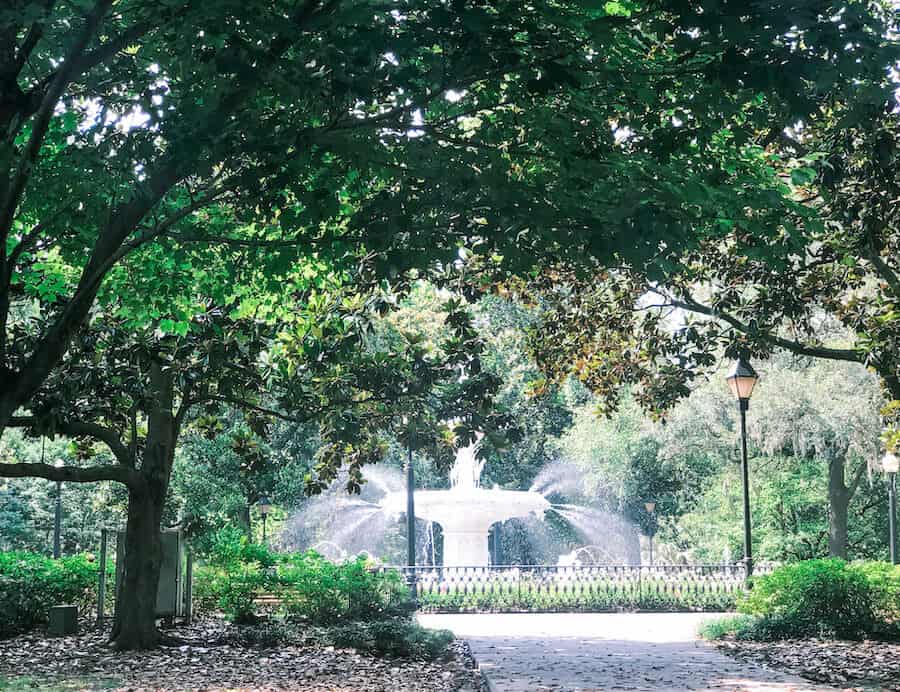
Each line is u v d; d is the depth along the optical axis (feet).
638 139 33.17
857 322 54.49
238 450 60.13
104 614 61.62
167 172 26.07
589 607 81.97
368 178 29.76
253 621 57.41
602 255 25.29
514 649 50.11
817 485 131.95
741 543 141.38
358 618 57.06
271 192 27.09
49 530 151.12
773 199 28.99
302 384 54.03
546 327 66.13
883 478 126.31
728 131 31.60
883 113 38.60
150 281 39.14
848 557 121.08
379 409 57.00
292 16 24.04
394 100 32.60
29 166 24.39
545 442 163.22
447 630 51.65
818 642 52.37
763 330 55.47
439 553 176.04
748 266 53.98
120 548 52.31
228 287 41.06
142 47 30.09
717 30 21.83
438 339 135.44
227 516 120.16
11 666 42.78
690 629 63.00
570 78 23.38
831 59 22.31
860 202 42.37
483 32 22.61
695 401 112.16
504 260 28.27
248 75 23.00
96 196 28.73
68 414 48.52
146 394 49.62
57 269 43.45
